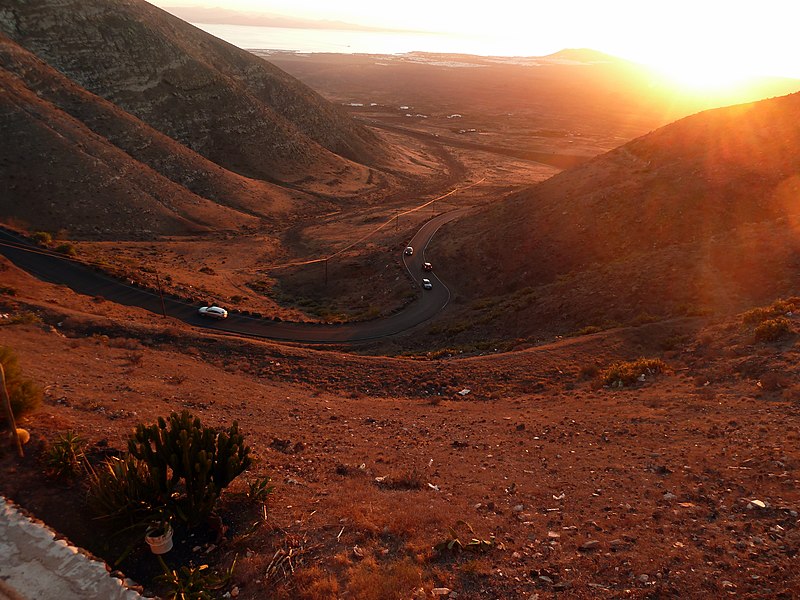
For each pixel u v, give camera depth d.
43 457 10.40
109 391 17.59
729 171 50.41
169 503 9.22
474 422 18.23
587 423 16.69
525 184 145.25
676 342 24.53
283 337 42.53
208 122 138.88
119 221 87.06
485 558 8.59
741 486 10.65
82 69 124.94
